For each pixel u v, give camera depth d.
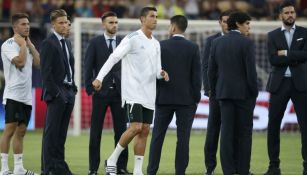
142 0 62.84
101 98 31.09
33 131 52.81
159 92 29.27
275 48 30.39
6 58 29.84
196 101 29.44
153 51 28.42
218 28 52.16
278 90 30.39
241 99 28.19
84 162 36.22
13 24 29.92
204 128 51.78
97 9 60.62
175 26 29.47
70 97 29.92
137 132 28.09
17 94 29.84
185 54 29.11
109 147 43.06
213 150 31.33
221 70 28.53
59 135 29.97
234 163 29.12
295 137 49.50
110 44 31.48
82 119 52.78
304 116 30.31
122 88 28.48
